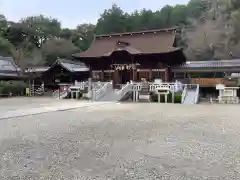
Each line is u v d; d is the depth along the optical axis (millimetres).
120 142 8133
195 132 9703
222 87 26609
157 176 5273
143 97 27469
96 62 38219
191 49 56531
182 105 22219
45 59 67000
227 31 53438
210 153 6914
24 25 71938
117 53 35312
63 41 70625
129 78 37094
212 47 54312
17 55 60000
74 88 31078
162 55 34344
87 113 15750
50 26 80312
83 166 5891
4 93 37469
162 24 68750
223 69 34438
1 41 61469
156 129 10312
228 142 8109
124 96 28219
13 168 5754
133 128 10516
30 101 26469
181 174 5387
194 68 35719
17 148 7414
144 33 41031
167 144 7891
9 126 11016
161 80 32469
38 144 7871
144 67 35656
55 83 45312
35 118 13469
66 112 16312
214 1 61656
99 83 31703
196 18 64438
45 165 5957
